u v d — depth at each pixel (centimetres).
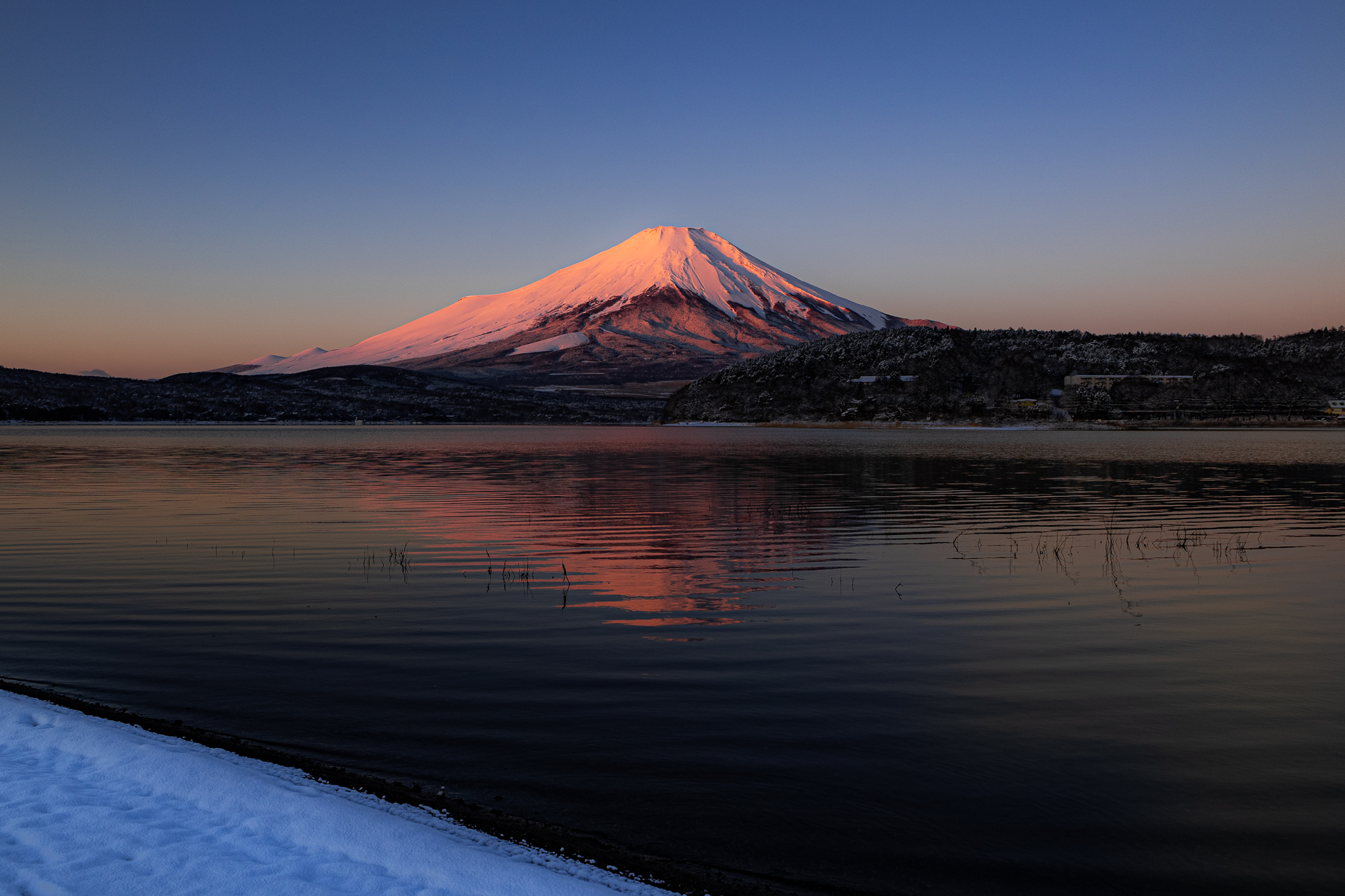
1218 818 738
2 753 784
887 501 3228
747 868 652
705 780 803
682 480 4172
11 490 3706
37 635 1319
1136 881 643
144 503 3175
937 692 1055
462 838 663
